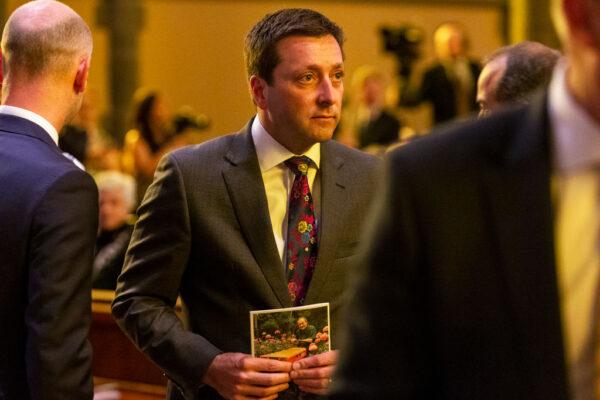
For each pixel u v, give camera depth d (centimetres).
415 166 274
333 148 511
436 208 271
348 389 276
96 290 907
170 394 519
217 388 473
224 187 489
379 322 275
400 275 274
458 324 268
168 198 488
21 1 2491
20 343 435
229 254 481
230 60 2786
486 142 273
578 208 263
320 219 493
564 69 269
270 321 473
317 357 472
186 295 499
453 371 270
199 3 2764
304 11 477
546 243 262
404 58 2112
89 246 438
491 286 267
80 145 1722
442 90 1933
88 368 435
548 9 2566
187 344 478
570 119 262
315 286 486
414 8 2816
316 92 470
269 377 464
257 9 2791
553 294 261
